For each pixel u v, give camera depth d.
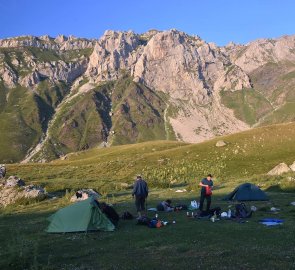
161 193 44.62
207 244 17.81
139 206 27.86
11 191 42.88
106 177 73.31
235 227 21.56
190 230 21.28
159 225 23.02
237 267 14.08
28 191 42.69
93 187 52.44
